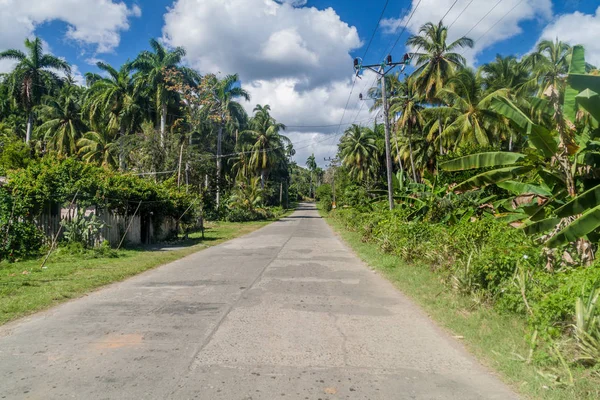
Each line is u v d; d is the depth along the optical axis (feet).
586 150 23.04
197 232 86.07
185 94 124.16
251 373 13.79
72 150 132.05
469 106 93.30
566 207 20.21
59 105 138.62
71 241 44.39
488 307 21.07
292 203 372.99
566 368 12.86
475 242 27.25
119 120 133.69
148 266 37.32
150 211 61.52
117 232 53.16
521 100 83.25
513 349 15.53
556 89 24.21
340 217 115.34
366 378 13.55
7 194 41.55
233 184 164.14
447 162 28.91
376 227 53.42
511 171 26.43
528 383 12.87
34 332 17.98
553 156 24.34
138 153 113.09
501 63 105.70
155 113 141.90
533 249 22.27
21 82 127.13
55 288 26.35
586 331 13.69
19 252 40.22
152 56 130.93
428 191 55.52
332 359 15.17
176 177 107.76
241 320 20.15
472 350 16.19
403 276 30.76
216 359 14.98
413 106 124.88
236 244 60.70
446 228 35.40
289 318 20.59
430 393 12.51
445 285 25.66
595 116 20.18
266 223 123.95
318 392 12.47
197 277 32.48
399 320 20.43
